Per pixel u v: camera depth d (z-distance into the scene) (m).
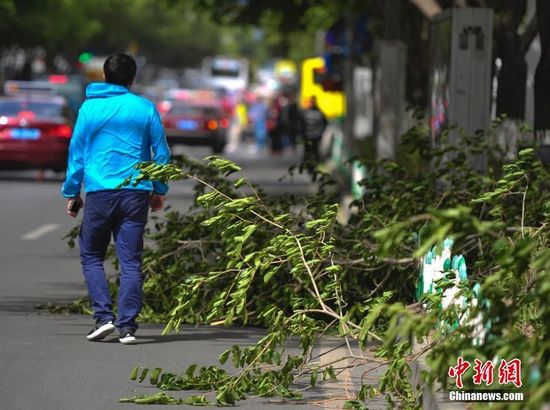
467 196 15.03
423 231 7.42
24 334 13.34
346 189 36.06
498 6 24.59
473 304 9.25
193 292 11.20
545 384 6.64
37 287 17.00
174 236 14.56
